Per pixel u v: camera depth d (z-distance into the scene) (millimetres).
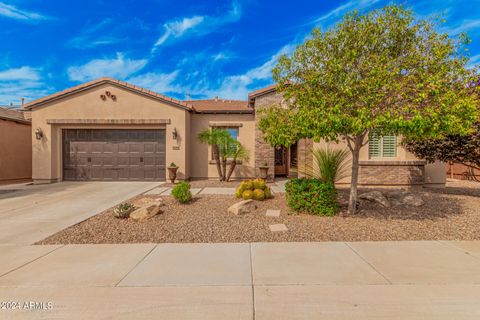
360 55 5871
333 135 5539
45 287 3338
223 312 2836
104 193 10328
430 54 5633
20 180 14766
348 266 3904
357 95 5285
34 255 4391
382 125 5254
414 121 4738
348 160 10516
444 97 4914
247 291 3238
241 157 13508
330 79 5520
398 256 4266
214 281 3484
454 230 5598
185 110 13492
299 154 13359
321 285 3363
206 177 14648
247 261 4121
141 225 6066
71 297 3117
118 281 3488
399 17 5766
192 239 5203
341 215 6809
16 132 14555
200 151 14656
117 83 13250
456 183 13680
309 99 5594
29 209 7777
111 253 4484
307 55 6180
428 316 2760
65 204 8445
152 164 13727
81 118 13320
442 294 3145
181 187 8250
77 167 13758
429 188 11219
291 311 2846
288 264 3996
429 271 3723
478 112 5699
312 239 5145
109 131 13750
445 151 8289
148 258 4266
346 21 5957
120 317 2760
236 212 6883
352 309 2873
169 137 13430
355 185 6930
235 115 14672
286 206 7750
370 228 5750
